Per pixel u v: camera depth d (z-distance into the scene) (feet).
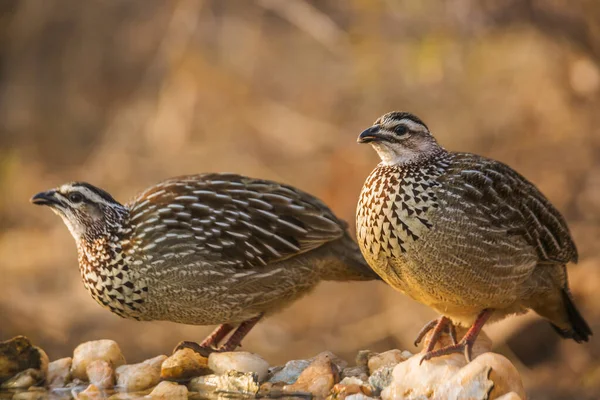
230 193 30.68
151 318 30.68
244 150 64.69
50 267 60.54
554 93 56.70
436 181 26.61
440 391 25.27
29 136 75.92
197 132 67.62
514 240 27.27
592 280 50.31
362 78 61.82
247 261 30.14
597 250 51.62
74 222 30.32
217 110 67.87
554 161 55.21
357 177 57.67
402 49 59.93
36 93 77.92
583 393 45.78
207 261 29.91
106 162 69.77
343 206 56.95
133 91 75.15
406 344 50.29
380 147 27.12
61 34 78.84
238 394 27.48
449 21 56.85
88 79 76.79
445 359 26.40
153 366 29.01
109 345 29.66
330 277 31.35
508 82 58.49
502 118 57.77
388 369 27.37
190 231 29.96
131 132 71.10
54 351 51.47
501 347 48.70
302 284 30.86
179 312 30.35
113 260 29.96
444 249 26.35
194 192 30.53
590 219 53.21
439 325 28.25
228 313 30.42
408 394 26.00
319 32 62.34
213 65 69.10
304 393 27.25
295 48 69.05
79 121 76.02
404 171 26.73
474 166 27.17
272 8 64.75
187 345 30.01
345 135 61.41
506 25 54.03
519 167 55.77
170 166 66.23
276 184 31.32
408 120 27.12
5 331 53.01
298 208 30.63
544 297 29.27
